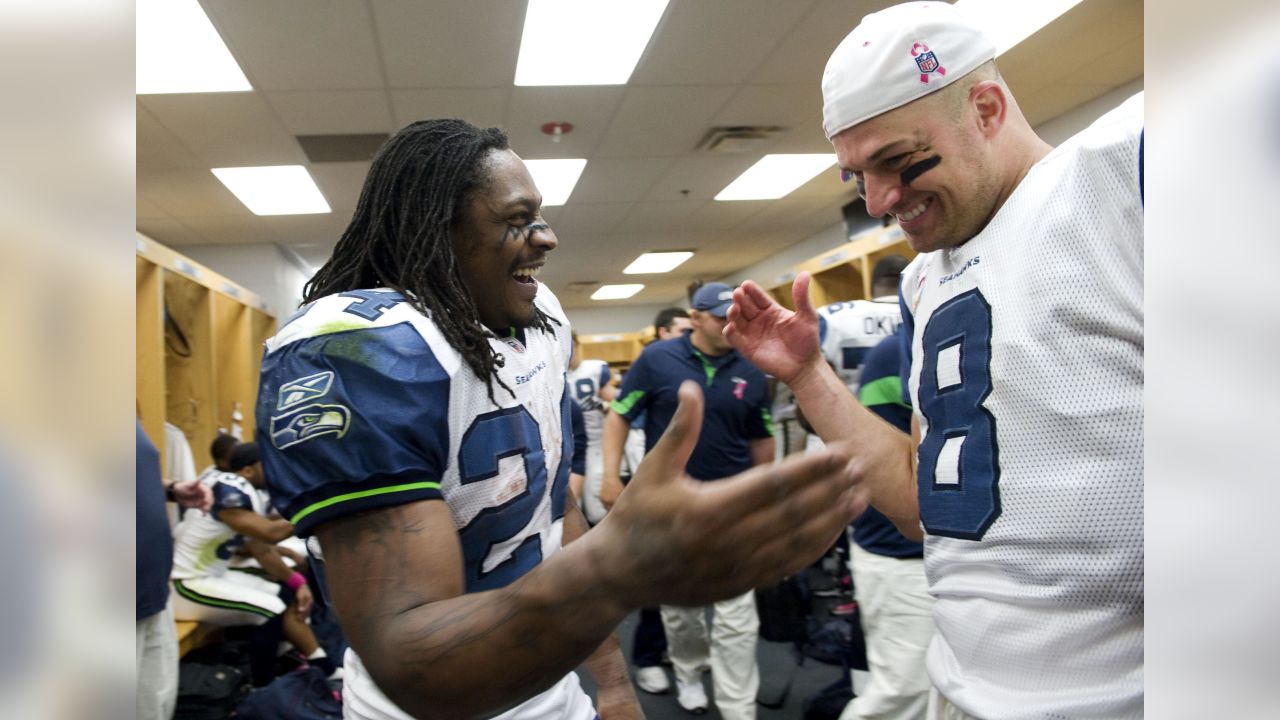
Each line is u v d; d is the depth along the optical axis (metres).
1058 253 0.75
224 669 2.96
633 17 3.59
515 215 0.82
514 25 3.55
